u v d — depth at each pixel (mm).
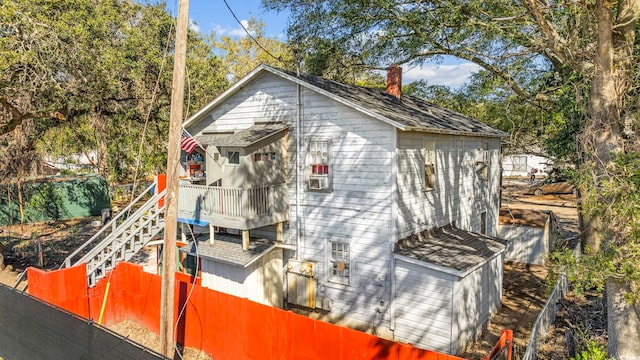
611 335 7988
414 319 11469
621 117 8117
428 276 11141
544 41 10008
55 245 20688
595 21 8773
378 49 18703
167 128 25312
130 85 21297
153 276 11219
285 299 14219
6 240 21891
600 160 7285
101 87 17578
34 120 18672
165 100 22750
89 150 39000
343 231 12789
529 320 12859
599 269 6734
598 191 7215
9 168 19672
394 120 11406
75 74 15359
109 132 25297
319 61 21359
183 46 8117
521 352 10438
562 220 27562
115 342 6723
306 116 13398
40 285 11133
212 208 13461
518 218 18938
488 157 19188
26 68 13312
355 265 12578
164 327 8344
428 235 13609
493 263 13125
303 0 18281
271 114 14312
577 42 9023
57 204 27688
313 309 13508
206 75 24156
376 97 15320
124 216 27828
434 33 14086
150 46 20719
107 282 12164
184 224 15992
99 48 16656
